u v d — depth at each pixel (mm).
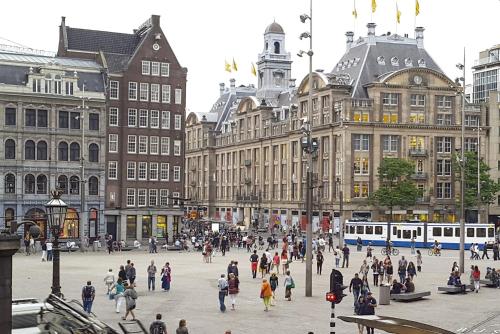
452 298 47094
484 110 128250
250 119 157750
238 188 161875
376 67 126312
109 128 99062
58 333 18234
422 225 96188
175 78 103625
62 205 30625
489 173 127750
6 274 14781
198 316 38344
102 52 99875
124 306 40938
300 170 134750
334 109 123250
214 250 80062
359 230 102188
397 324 15773
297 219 134500
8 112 90875
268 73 161500
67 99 93688
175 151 103562
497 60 147250
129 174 100375
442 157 124562
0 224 89562
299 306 42250
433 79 124625
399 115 122500
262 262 56500
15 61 92625
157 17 103062
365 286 40469
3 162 90062
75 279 53125
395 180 117125
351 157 119438
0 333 14672
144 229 101000
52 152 93188
